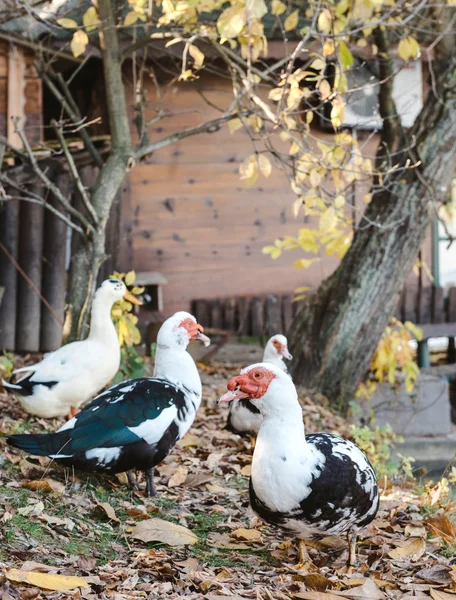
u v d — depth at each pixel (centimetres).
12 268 467
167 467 316
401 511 302
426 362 626
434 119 446
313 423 418
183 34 400
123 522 270
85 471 296
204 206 591
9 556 236
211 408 397
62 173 466
